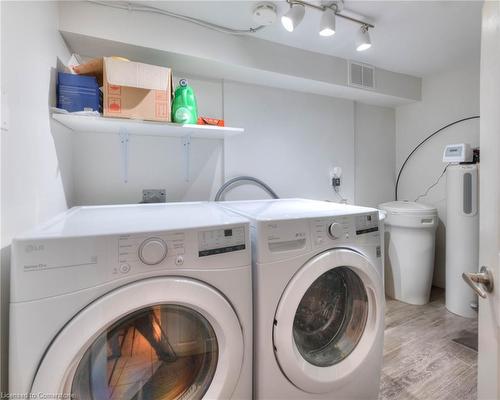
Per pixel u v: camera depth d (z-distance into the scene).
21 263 0.71
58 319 0.73
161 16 1.71
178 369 0.95
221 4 1.64
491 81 0.72
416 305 2.52
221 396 0.93
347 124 2.76
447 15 1.76
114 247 0.80
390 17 1.78
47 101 1.25
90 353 0.81
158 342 0.91
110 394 0.86
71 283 0.75
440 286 2.87
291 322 1.06
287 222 1.08
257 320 1.04
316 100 2.58
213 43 1.86
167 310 0.90
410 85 2.79
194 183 2.11
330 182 2.68
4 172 0.81
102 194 1.84
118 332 0.85
